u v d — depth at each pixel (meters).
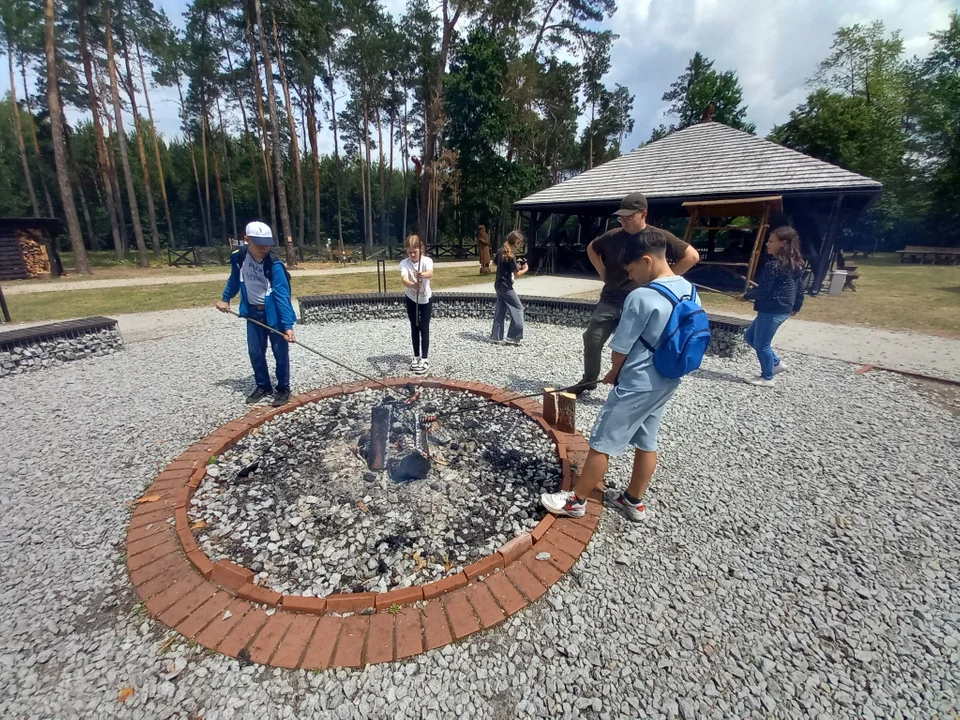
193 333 7.46
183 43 26.66
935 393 4.85
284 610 2.06
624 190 14.12
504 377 5.26
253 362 4.39
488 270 17.52
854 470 3.29
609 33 28.06
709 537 2.58
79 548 2.46
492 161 27.02
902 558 2.43
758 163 12.38
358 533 2.58
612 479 3.11
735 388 4.97
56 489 3.02
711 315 6.77
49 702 1.67
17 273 16.61
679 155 14.32
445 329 7.76
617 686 1.75
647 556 2.42
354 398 4.51
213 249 30.97
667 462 3.39
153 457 3.44
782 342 6.94
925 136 28.97
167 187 39.38
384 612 2.05
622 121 38.25
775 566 2.37
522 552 2.42
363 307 8.42
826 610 2.10
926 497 2.98
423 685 1.74
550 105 31.14
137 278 17.03
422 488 2.94
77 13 19.19
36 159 31.52
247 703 1.67
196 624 1.98
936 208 26.98
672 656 1.87
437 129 26.70
